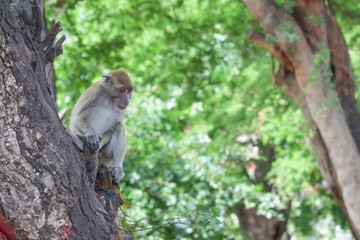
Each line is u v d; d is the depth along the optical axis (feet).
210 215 25.31
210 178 58.75
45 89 20.89
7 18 19.35
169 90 67.97
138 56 67.10
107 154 31.04
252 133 70.18
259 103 65.36
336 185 56.13
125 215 26.05
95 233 21.03
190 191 56.29
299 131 66.49
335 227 83.30
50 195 19.70
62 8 59.57
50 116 20.12
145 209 48.88
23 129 19.38
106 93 31.37
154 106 64.95
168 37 65.67
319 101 53.52
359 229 53.78
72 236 20.26
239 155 69.92
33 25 21.30
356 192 53.42
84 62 64.80
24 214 19.62
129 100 31.50
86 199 21.01
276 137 67.36
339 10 59.93
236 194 59.77
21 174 19.38
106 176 25.32
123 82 31.42
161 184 54.24
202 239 48.91
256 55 62.95
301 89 55.11
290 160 68.59
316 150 56.54
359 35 61.87
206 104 68.95
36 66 20.67
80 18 64.69
